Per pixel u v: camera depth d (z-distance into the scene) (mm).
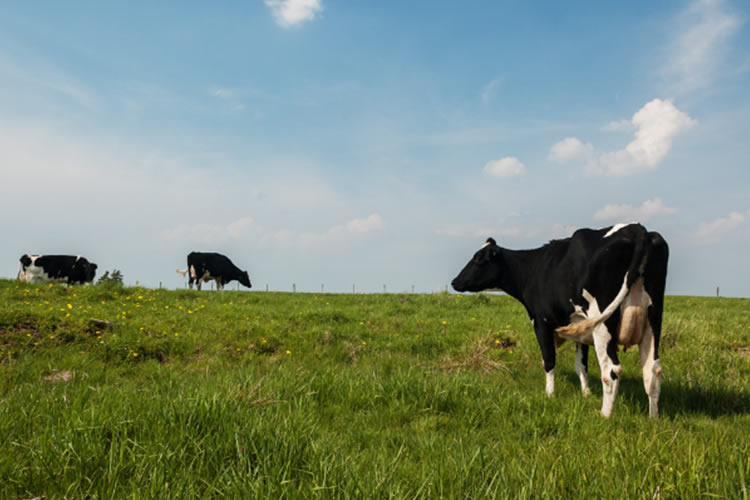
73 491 3139
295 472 3396
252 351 9289
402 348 9820
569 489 3143
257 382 5586
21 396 5160
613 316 5492
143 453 3512
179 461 3402
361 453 4027
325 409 5590
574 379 7758
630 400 6078
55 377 7156
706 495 2898
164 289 17219
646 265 5406
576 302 5969
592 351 9227
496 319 12898
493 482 3189
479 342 9367
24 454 3674
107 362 8305
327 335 10008
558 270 6234
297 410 4820
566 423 5055
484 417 5309
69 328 9320
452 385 5977
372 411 5652
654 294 5473
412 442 4523
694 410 5980
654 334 5516
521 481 3270
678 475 3078
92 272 25672
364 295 18500
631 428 5004
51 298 13578
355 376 6762
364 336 10766
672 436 4277
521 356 9023
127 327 10070
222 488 3066
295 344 9703
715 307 18172
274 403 5055
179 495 2971
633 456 3564
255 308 13711
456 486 3143
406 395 5914
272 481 3062
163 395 4863
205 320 11453
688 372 7277
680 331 9867
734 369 7539
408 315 14000
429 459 3830
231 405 4293
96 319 9930
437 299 16859
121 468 3316
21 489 3242
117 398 4648
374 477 3145
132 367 8188
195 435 3777
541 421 5070
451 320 12812
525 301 7242
